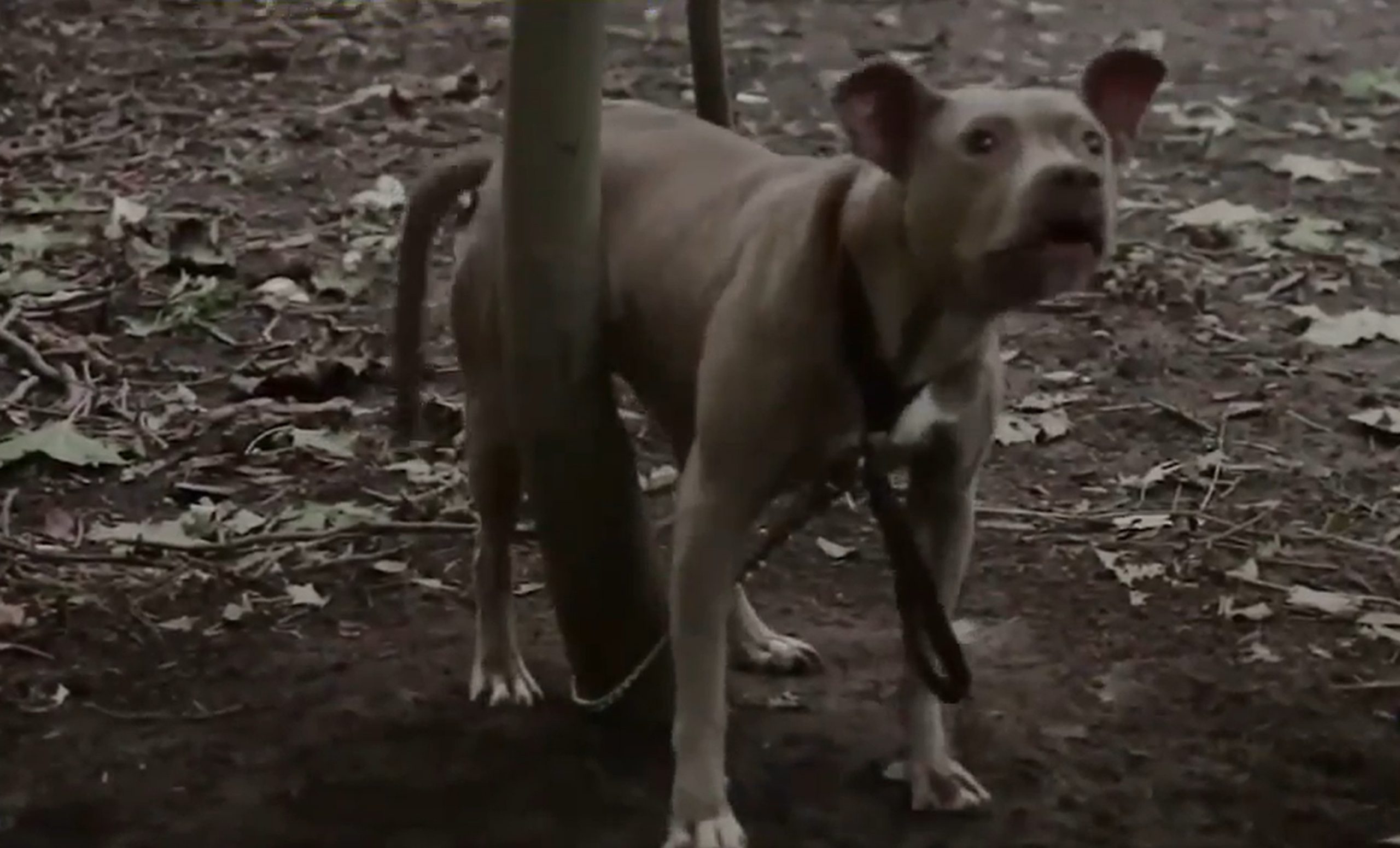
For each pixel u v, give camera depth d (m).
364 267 7.23
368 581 5.05
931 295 3.31
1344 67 10.16
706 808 3.61
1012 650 4.71
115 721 4.31
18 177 8.14
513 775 4.08
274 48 10.02
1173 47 10.46
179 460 5.73
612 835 3.86
